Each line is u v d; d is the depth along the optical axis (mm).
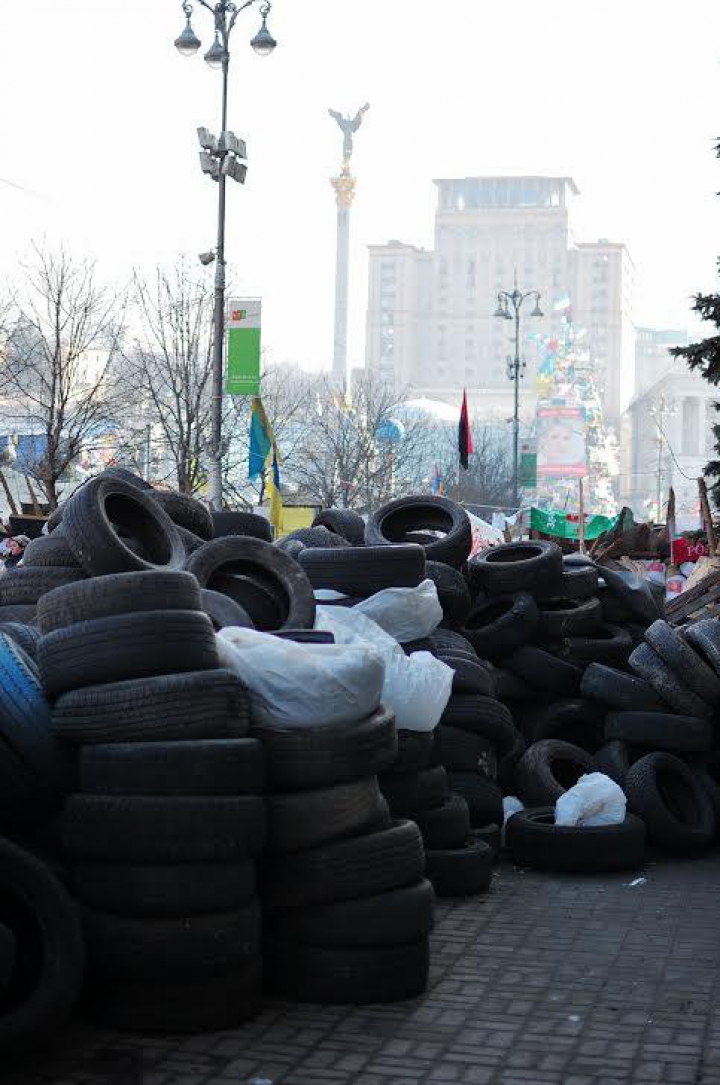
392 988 7223
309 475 68125
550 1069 6281
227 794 6727
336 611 10234
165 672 7008
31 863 6363
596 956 8203
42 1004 6125
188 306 46531
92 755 6816
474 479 89875
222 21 30641
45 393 50844
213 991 6652
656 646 12398
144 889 6566
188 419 43781
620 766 11914
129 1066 6195
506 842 11070
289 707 7199
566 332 155750
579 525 32375
